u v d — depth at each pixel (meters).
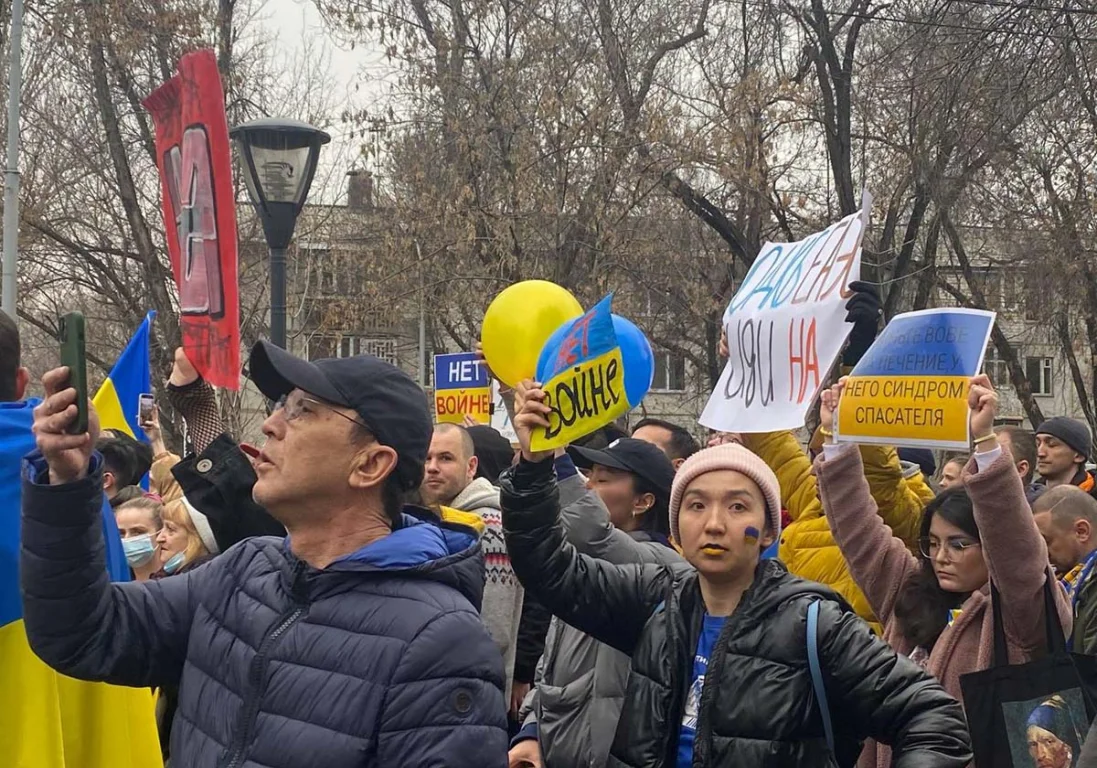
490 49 19.92
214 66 4.33
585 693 3.79
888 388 4.38
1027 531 3.68
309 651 2.38
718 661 2.96
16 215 14.76
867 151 20.61
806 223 21.09
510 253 18.52
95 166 19.91
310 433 2.49
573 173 19.09
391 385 2.56
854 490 4.34
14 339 3.16
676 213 21.64
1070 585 4.61
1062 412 36.94
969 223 21.42
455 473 5.40
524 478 3.23
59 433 2.45
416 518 2.66
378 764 2.30
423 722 2.30
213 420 4.45
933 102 16.94
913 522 4.98
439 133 19.83
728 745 2.89
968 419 4.16
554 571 3.22
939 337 4.32
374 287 19.27
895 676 2.85
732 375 5.13
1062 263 19.64
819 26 19.70
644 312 22.00
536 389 3.21
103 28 18.56
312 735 2.31
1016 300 22.06
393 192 20.19
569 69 19.25
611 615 3.25
